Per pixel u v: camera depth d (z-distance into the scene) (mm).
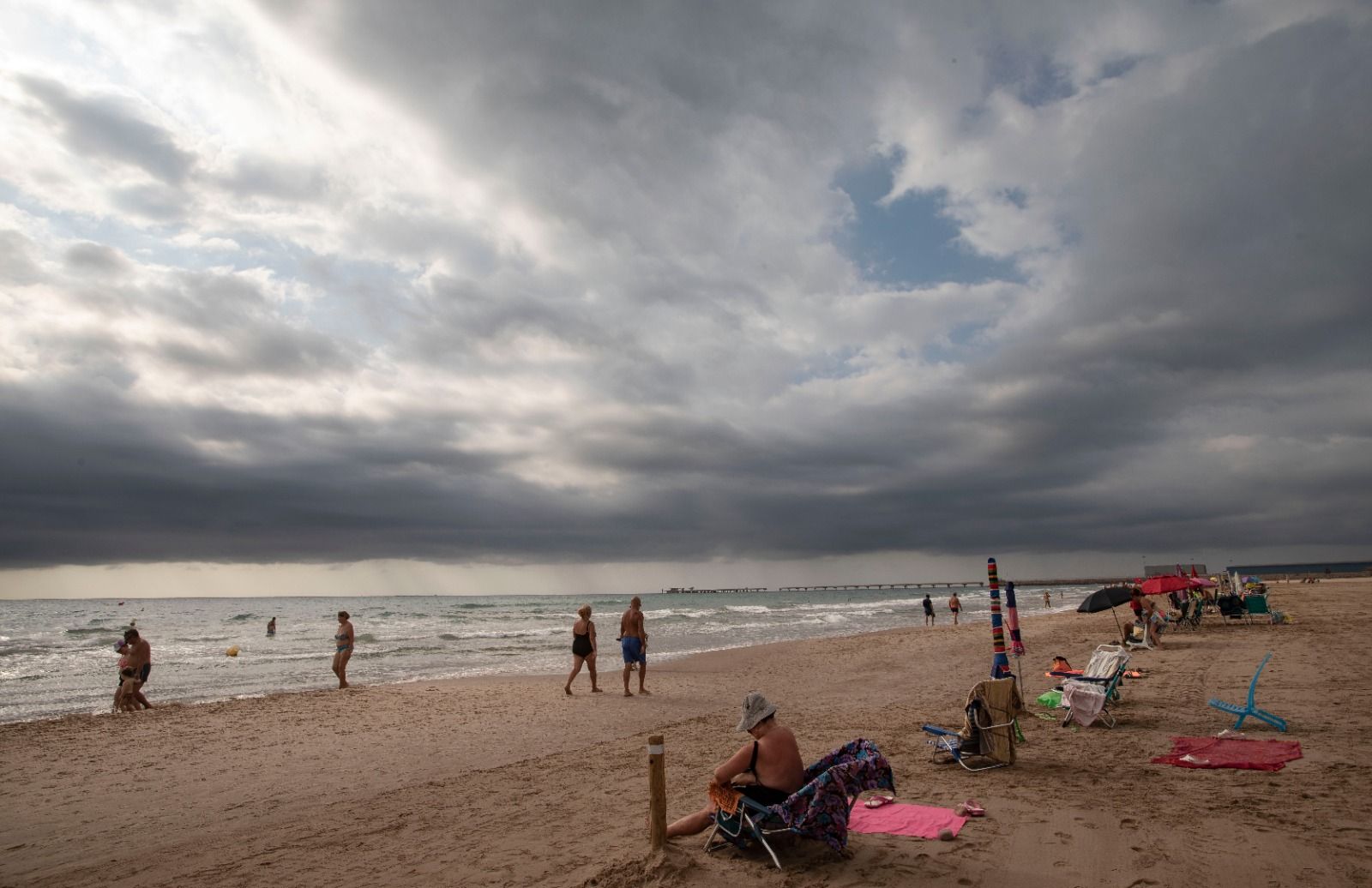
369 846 5863
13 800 7668
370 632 39938
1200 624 23266
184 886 5172
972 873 4469
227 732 11227
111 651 30141
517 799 7098
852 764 4828
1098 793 6062
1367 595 40062
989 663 17844
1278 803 5527
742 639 32406
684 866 4738
